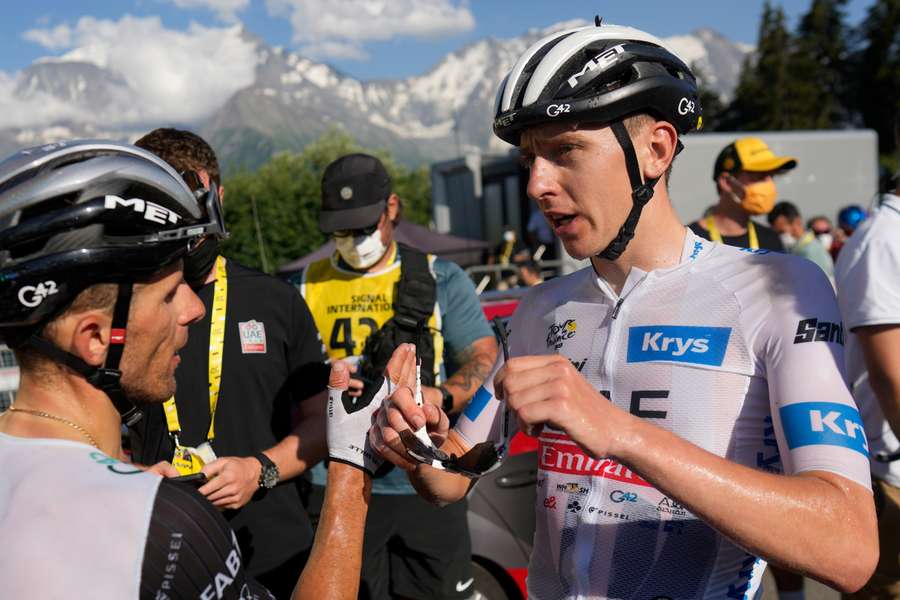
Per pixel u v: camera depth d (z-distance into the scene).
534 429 1.02
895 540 2.16
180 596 0.87
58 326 0.98
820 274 1.22
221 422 2.23
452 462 1.17
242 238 16.86
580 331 1.40
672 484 0.98
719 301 1.24
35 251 0.95
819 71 56.00
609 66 1.20
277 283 2.36
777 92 54.75
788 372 1.13
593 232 1.26
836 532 0.97
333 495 1.26
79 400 1.02
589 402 0.99
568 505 1.33
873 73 52.31
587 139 1.20
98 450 0.96
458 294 2.89
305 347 2.36
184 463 1.92
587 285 1.43
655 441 0.98
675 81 1.24
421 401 1.34
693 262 1.31
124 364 1.03
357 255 2.87
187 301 1.15
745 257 1.29
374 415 1.28
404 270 2.86
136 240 1.00
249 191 17.66
